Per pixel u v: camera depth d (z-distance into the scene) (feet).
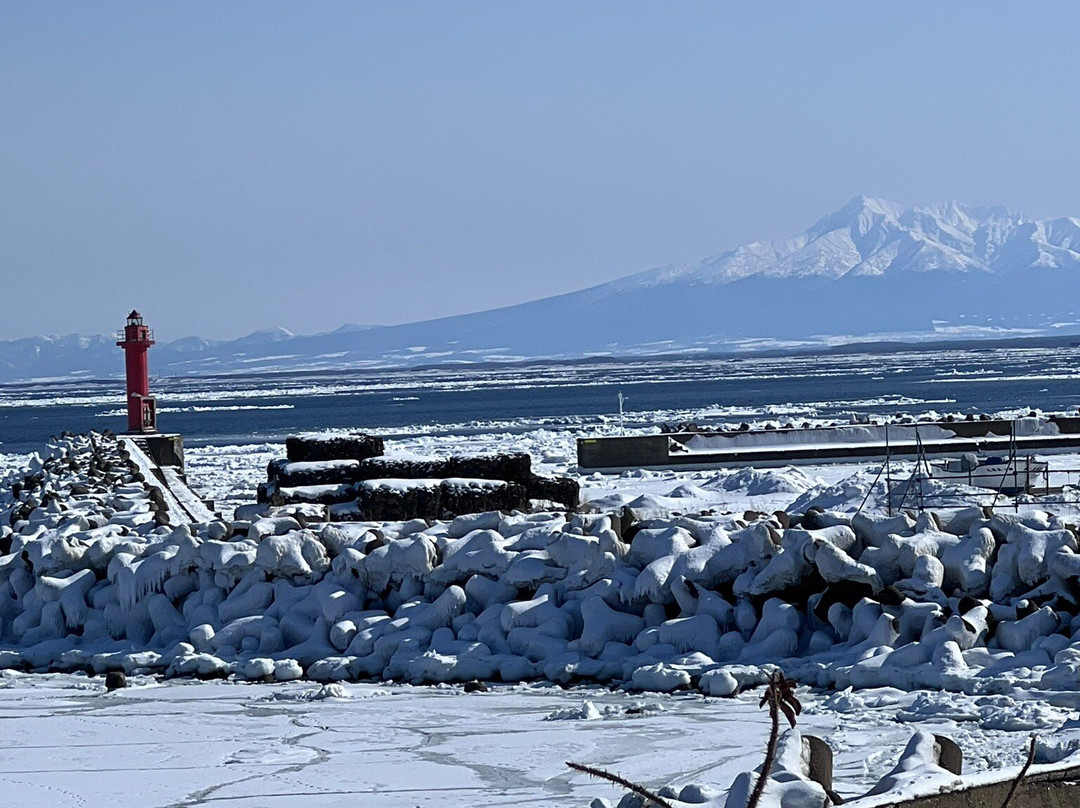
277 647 103.14
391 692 89.81
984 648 85.15
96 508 159.74
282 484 204.54
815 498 206.08
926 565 94.32
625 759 65.92
